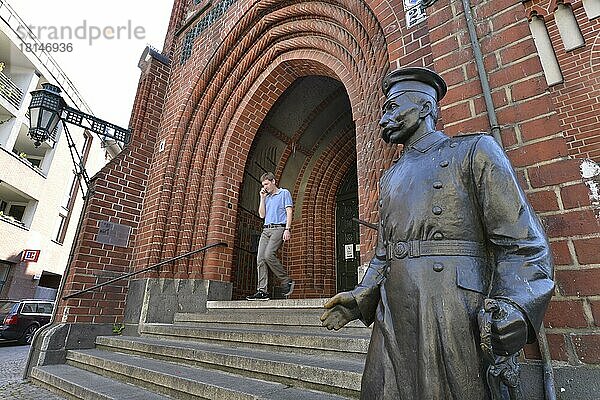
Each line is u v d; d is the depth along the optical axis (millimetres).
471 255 1160
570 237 1633
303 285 7496
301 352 3090
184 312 5246
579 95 6172
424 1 2627
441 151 1338
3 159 17031
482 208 1190
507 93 2021
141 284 5441
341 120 7957
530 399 1554
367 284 1446
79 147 22766
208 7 6977
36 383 4492
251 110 6086
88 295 5383
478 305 1077
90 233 5609
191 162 6145
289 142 7707
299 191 8180
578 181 1675
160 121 6949
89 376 4043
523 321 891
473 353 1023
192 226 5727
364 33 4098
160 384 3174
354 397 2264
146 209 6184
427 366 1054
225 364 3162
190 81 6562
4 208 19516
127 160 6324
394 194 1369
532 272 1011
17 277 18109
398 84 1563
